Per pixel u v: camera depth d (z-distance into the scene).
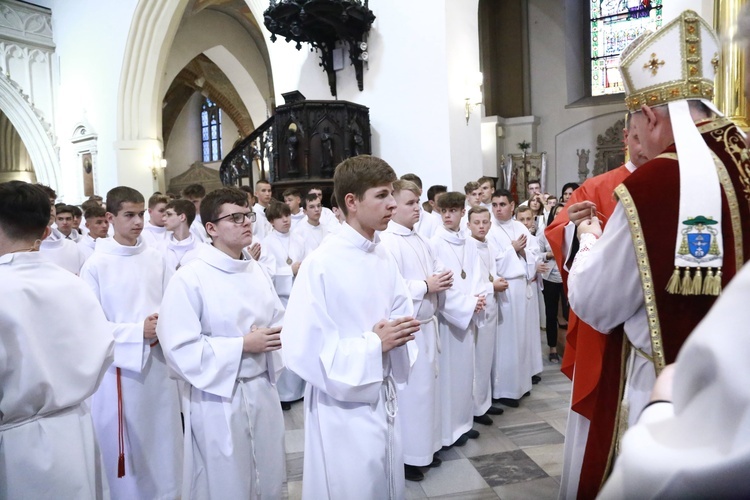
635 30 15.98
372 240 2.32
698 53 1.66
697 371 0.54
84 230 7.29
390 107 8.43
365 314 2.21
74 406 2.04
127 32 13.44
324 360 2.05
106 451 2.94
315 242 6.12
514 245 4.70
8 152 19.39
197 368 2.28
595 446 1.88
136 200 3.14
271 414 2.49
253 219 2.70
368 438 2.14
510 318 4.63
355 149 8.13
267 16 8.03
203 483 2.37
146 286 3.16
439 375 3.71
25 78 14.77
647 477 0.54
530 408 4.58
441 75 7.96
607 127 15.74
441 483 3.31
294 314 2.13
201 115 25.20
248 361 2.41
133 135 13.72
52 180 15.20
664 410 0.68
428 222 5.62
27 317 1.87
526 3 16.48
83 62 14.47
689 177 1.53
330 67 8.84
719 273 1.47
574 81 16.44
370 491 2.12
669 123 1.73
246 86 17.47
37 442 1.88
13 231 1.97
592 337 2.01
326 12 7.86
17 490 1.83
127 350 2.84
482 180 6.36
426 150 8.14
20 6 14.55
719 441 0.50
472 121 8.77
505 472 3.43
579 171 16.08
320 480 2.20
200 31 15.91
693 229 1.50
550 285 5.87
